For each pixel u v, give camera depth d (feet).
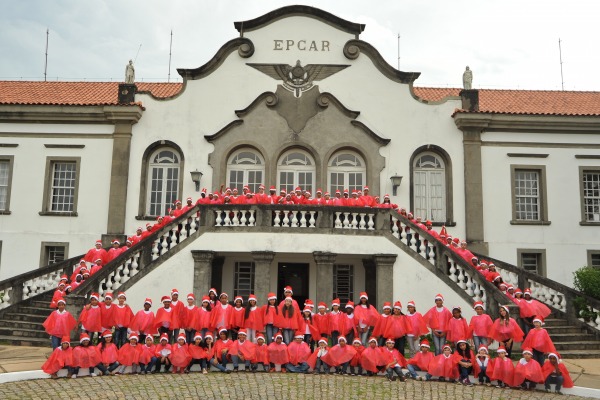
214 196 57.16
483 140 66.95
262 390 33.14
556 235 65.72
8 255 65.21
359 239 53.06
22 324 50.67
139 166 66.08
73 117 66.49
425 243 52.65
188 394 31.99
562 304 53.78
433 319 40.32
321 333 41.24
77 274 52.49
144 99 67.31
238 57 68.18
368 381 36.09
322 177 65.87
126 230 64.80
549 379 35.14
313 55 68.39
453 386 35.45
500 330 38.86
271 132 66.69
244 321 41.29
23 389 32.12
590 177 67.77
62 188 66.90
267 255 51.90
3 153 67.05
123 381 34.65
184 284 51.21
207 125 67.00
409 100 67.62
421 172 67.31
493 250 65.05
